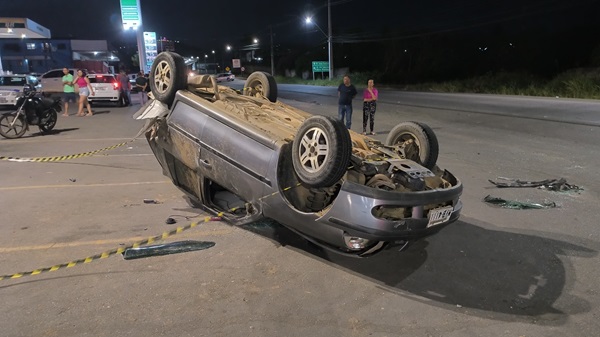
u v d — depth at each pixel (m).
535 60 38.84
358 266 4.43
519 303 3.78
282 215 4.32
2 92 18.31
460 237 5.16
